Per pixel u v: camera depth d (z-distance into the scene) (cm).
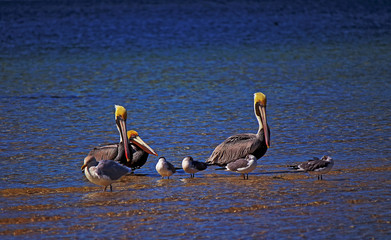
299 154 1546
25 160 1514
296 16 7638
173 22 6888
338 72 3112
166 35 5453
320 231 939
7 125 1930
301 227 959
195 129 1869
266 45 4547
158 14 8069
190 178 1346
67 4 10212
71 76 3078
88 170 1195
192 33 5619
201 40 4991
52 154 1579
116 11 8638
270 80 2892
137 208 1084
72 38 5219
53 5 9938
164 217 1026
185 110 2177
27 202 1138
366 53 3941
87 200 1148
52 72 3219
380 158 1471
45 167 1451
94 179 1191
